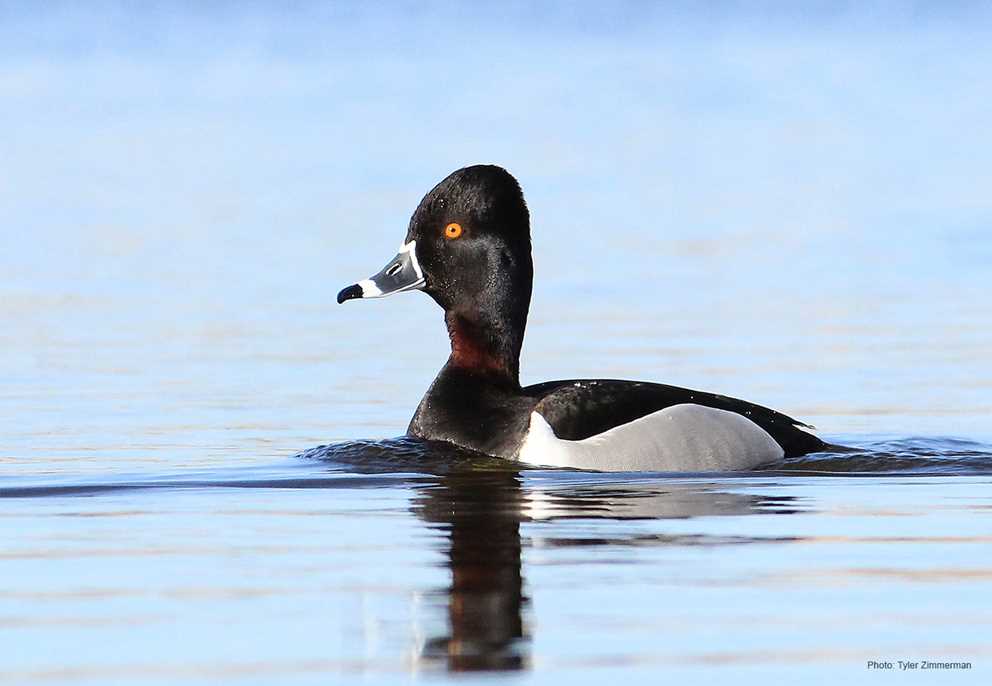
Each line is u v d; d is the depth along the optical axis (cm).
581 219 2631
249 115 3991
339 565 873
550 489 1073
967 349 1669
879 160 3231
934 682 693
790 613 783
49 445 1257
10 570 864
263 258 2278
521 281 1234
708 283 2097
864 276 2134
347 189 2898
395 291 1236
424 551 902
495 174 1227
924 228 2508
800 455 1189
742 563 873
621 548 907
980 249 2322
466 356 1229
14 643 743
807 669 708
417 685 691
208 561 882
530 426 1167
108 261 2253
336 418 1377
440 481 1102
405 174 3055
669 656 723
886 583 833
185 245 2384
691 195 2862
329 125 3797
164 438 1286
